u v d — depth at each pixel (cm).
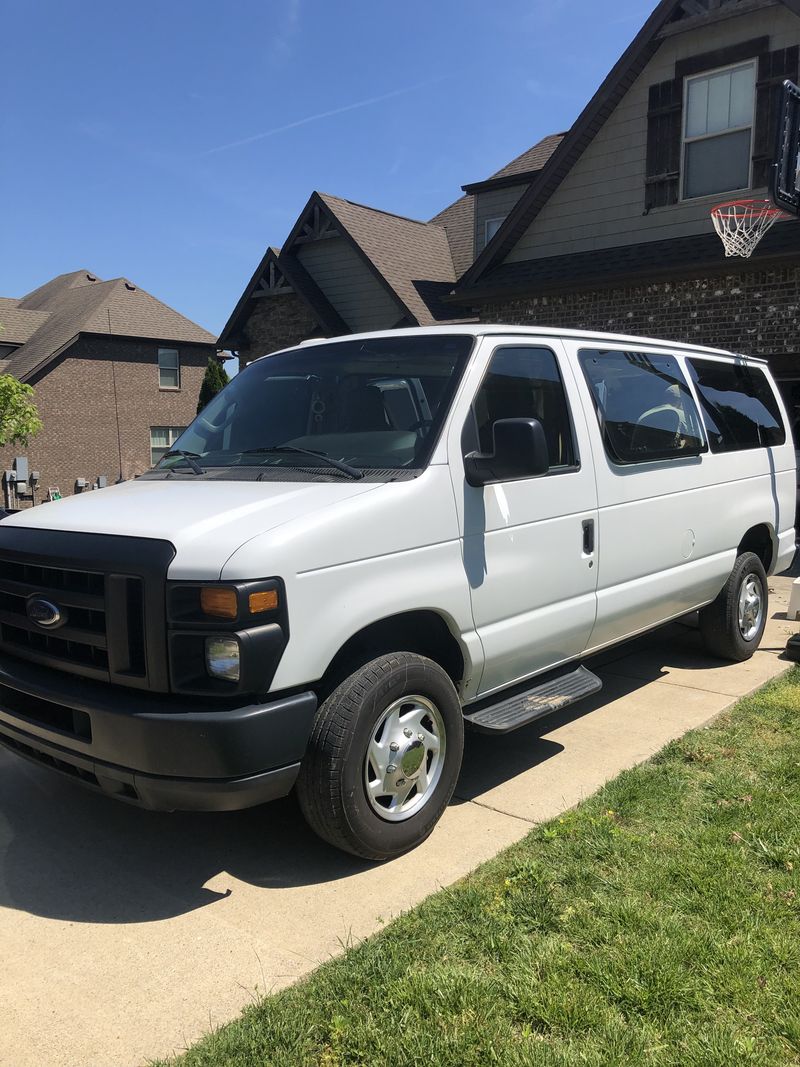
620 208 1250
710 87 1157
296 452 378
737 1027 239
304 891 321
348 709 315
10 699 344
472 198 2281
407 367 394
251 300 2180
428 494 346
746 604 605
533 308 1289
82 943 292
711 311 1109
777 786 391
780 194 700
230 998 262
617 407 465
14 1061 238
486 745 462
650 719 494
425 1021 245
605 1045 234
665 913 293
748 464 586
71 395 3262
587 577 429
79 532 322
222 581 284
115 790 311
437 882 324
